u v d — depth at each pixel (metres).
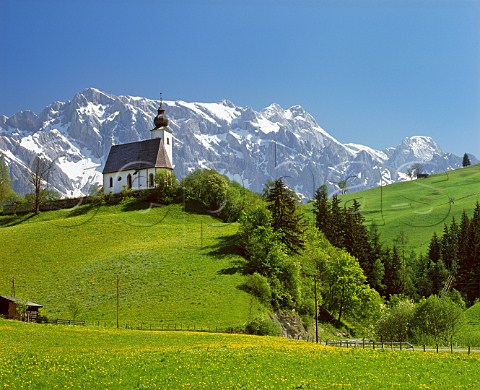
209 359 54.66
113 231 165.25
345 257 137.50
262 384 44.72
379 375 49.00
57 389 43.62
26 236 162.00
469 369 52.38
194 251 138.50
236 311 101.50
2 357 55.34
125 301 109.50
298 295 120.69
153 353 58.12
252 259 125.81
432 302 92.31
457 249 198.12
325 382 45.97
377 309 131.25
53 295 117.50
